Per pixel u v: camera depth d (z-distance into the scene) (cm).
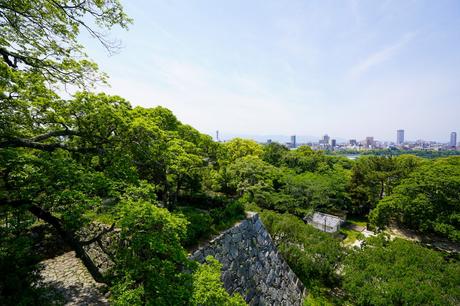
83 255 573
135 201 574
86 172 552
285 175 2538
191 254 780
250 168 1853
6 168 471
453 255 1466
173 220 544
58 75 654
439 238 2086
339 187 2547
